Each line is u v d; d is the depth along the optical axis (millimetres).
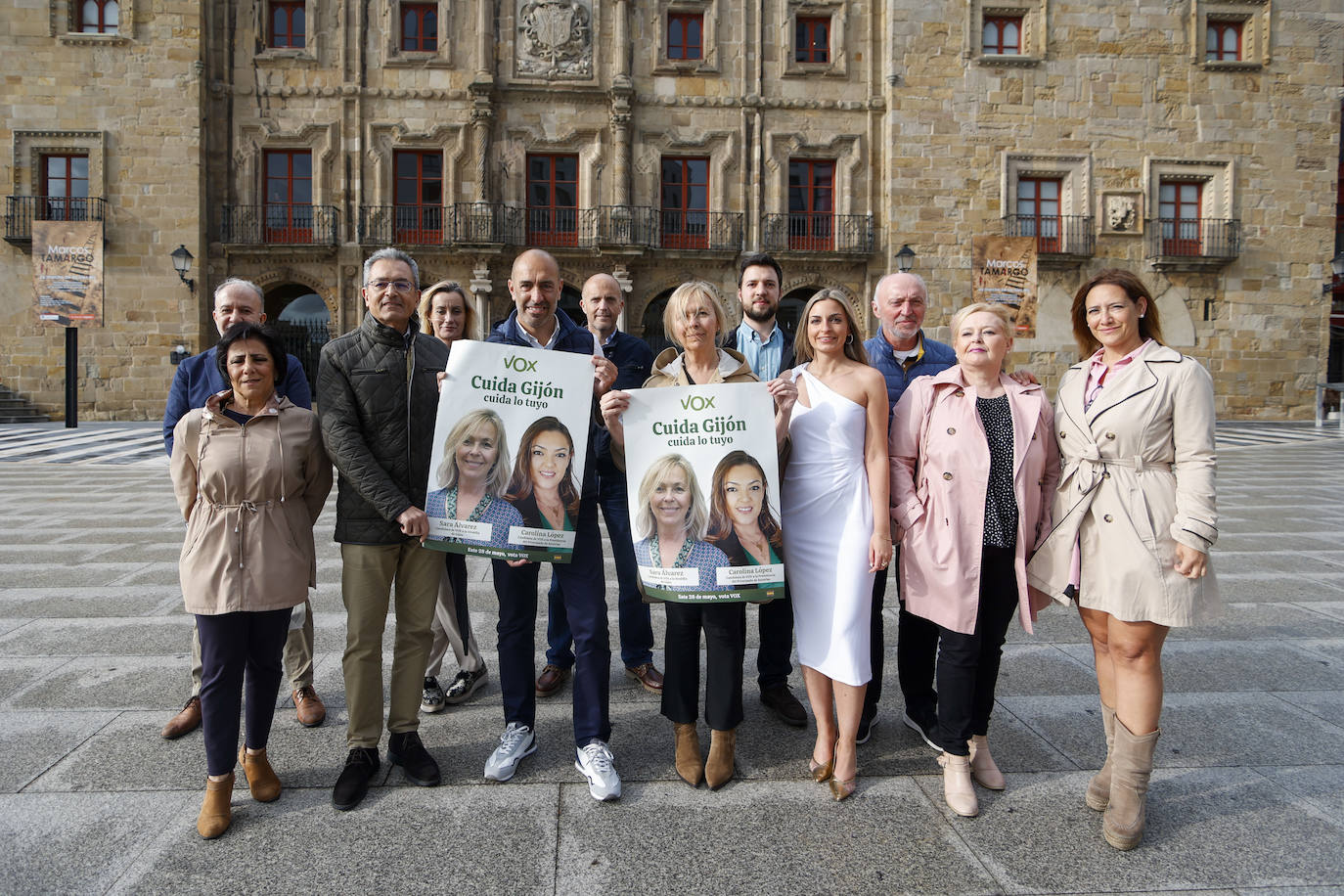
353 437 3031
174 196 20703
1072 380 3037
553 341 3715
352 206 21422
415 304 3260
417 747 3145
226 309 3686
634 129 22078
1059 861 2559
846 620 2988
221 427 2889
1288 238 23125
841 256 22062
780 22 22344
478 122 21328
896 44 22000
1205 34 22766
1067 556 2879
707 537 3053
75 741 3344
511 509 3137
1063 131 22422
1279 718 3652
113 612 5156
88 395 20703
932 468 3084
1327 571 6430
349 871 2482
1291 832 2715
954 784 2895
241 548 2783
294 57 21250
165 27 20625
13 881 2400
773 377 4238
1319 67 23031
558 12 21672
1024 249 22062
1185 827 2758
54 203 20906
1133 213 22578
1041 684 4098
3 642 4582
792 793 3006
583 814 2840
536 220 22172
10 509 8969
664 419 3145
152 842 2625
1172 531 2643
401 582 3213
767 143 22312
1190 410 2699
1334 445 16969
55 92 20578
